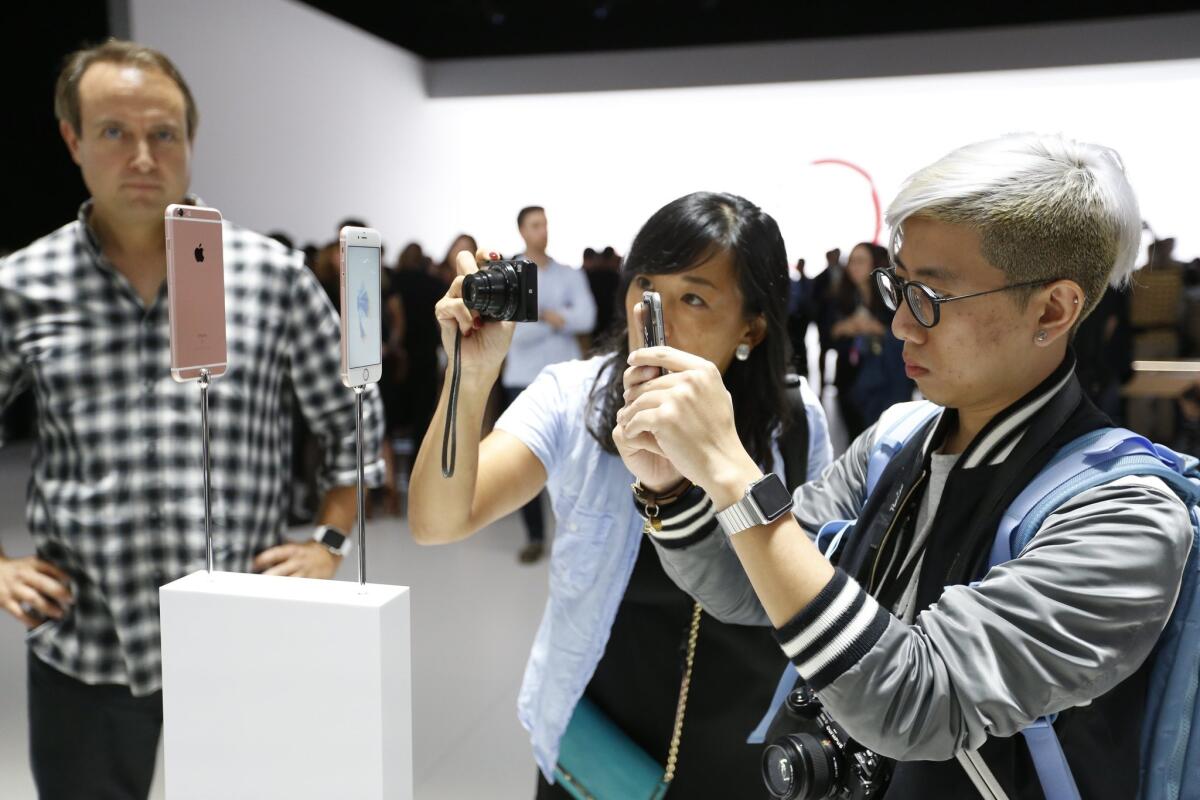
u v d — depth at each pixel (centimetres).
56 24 626
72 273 146
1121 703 78
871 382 575
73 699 148
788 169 966
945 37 883
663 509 101
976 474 83
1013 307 77
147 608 147
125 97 137
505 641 358
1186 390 516
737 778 121
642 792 120
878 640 71
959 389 81
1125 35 836
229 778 80
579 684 122
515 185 1047
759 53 933
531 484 127
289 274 158
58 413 145
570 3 951
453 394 107
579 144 1025
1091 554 70
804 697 92
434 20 981
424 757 270
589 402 124
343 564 451
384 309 565
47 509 146
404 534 508
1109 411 494
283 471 166
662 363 79
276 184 758
